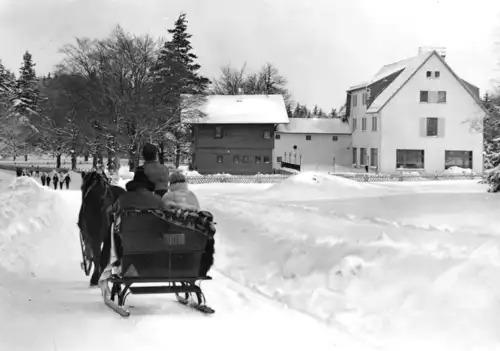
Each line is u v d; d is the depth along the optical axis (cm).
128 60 7069
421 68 8050
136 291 1020
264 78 12044
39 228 2048
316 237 1678
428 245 1405
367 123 8506
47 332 906
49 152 11606
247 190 5172
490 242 1301
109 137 7056
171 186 1074
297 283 1273
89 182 1245
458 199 3022
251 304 1118
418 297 1068
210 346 860
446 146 8112
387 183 6356
